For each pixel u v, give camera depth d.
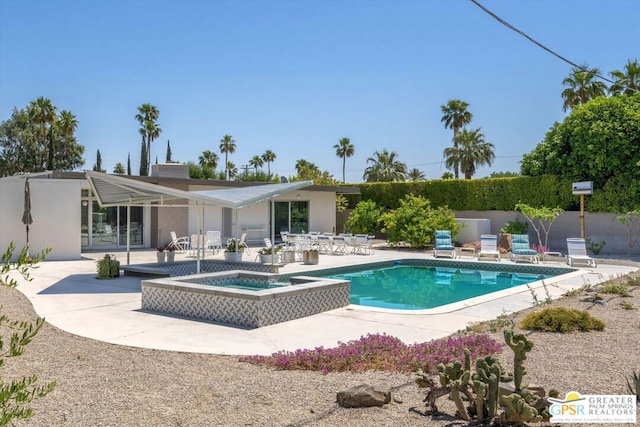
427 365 5.60
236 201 11.91
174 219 22.38
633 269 15.25
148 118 57.06
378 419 4.12
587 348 6.36
